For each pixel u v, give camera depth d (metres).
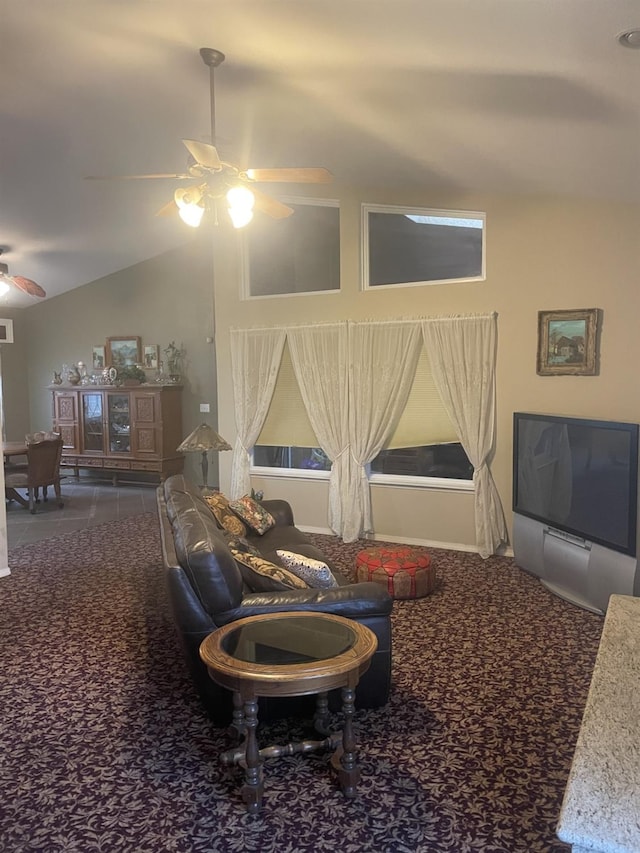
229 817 2.12
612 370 4.66
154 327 8.58
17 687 3.05
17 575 4.78
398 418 5.59
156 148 4.79
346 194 5.68
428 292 5.37
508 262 5.00
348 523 5.73
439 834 2.03
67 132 4.42
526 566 4.63
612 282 4.62
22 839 2.02
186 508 3.17
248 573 2.85
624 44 2.27
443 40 2.56
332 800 2.20
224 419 6.53
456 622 3.79
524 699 2.88
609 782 1.01
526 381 5.00
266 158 4.83
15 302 9.20
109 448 8.45
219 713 2.63
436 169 4.59
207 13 2.74
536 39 2.39
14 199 5.72
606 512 3.75
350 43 2.78
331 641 2.29
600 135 3.21
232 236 6.32
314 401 5.89
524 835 2.02
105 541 5.74
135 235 7.31
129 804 2.19
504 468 5.16
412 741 2.55
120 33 3.04
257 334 6.19
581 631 3.64
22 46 3.22
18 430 9.52
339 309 5.80
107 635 3.66
